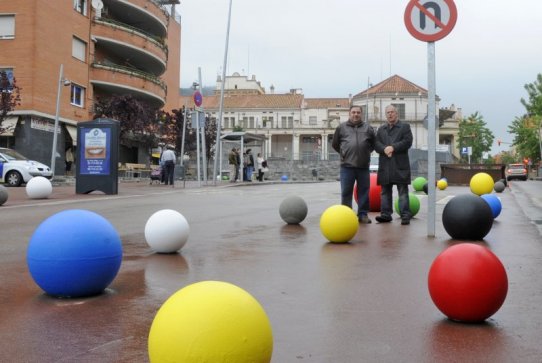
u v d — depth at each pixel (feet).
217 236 27.53
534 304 14.26
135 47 143.95
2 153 81.97
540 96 227.81
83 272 14.71
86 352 10.80
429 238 26.32
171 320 7.71
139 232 29.40
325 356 10.52
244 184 94.73
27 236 27.66
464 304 12.31
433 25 25.43
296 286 16.35
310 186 92.73
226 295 7.97
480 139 303.07
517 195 63.52
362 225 31.71
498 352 10.75
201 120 85.46
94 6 135.44
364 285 16.47
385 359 10.37
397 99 261.24
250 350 7.61
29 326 12.47
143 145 150.82
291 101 305.73
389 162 32.19
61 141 123.13
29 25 112.57
